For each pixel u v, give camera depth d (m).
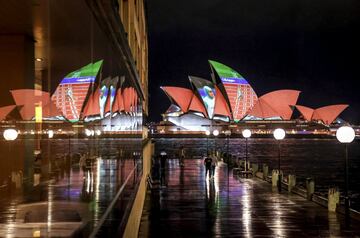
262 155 111.06
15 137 5.41
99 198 5.95
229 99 129.00
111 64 7.32
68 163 5.31
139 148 18.48
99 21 5.86
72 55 5.58
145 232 13.40
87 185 5.39
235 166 36.59
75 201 4.62
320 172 70.81
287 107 141.12
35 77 5.71
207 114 126.81
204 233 13.09
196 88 119.88
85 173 5.52
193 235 12.88
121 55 9.00
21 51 5.54
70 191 5.05
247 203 18.61
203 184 25.59
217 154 49.94
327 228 13.55
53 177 5.14
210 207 17.69
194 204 18.50
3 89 5.55
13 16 5.02
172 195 21.23
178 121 178.88
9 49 5.54
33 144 5.39
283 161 93.25
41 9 4.86
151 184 24.38
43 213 4.29
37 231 3.89
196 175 30.86
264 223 14.40
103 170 6.49
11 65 5.55
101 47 6.21
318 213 16.14
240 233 12.98
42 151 5.25
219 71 127.44
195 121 178.62
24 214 4.21
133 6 17.31
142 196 17.84
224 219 15.16
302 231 13.14
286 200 19.41
